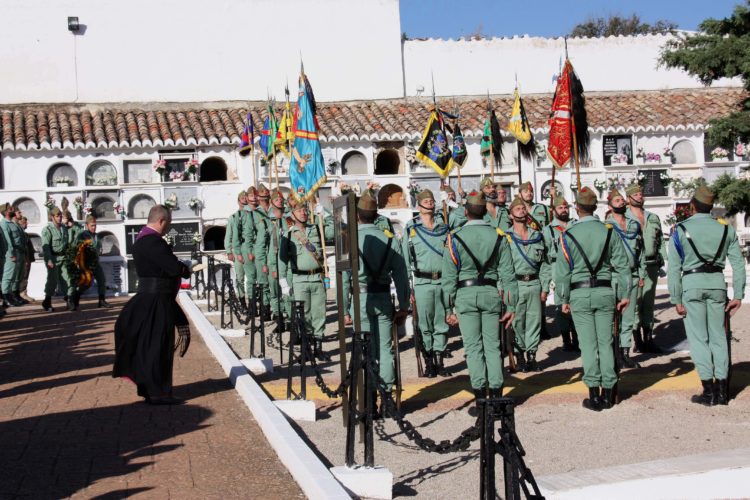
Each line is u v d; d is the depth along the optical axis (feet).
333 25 108.88
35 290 89.30
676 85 113.70
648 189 98.94
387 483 25.44
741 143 88.63
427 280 43.09
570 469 28.27
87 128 94.17
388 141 95.61
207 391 38.65
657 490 25.22
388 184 95.04
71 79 102.37
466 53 110.93
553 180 54.85
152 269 36.11
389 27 109.60
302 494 24.77
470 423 34.37
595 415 35.47
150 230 36.52
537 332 44.86
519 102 69.05
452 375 44.06
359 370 27.66
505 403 19.34
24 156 90.12
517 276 44.60
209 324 57.47
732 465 25.93
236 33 106.52
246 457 28.43
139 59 104.12
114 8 103.86
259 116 99.86
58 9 102.63
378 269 35.09
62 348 51.83
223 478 26.21
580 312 36.32
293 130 53.36
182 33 105.29
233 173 93.50
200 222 91.81
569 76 54.54
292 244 49.19
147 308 35.88
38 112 98.63
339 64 108.78
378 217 36.29
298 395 38.60
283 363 47.26
